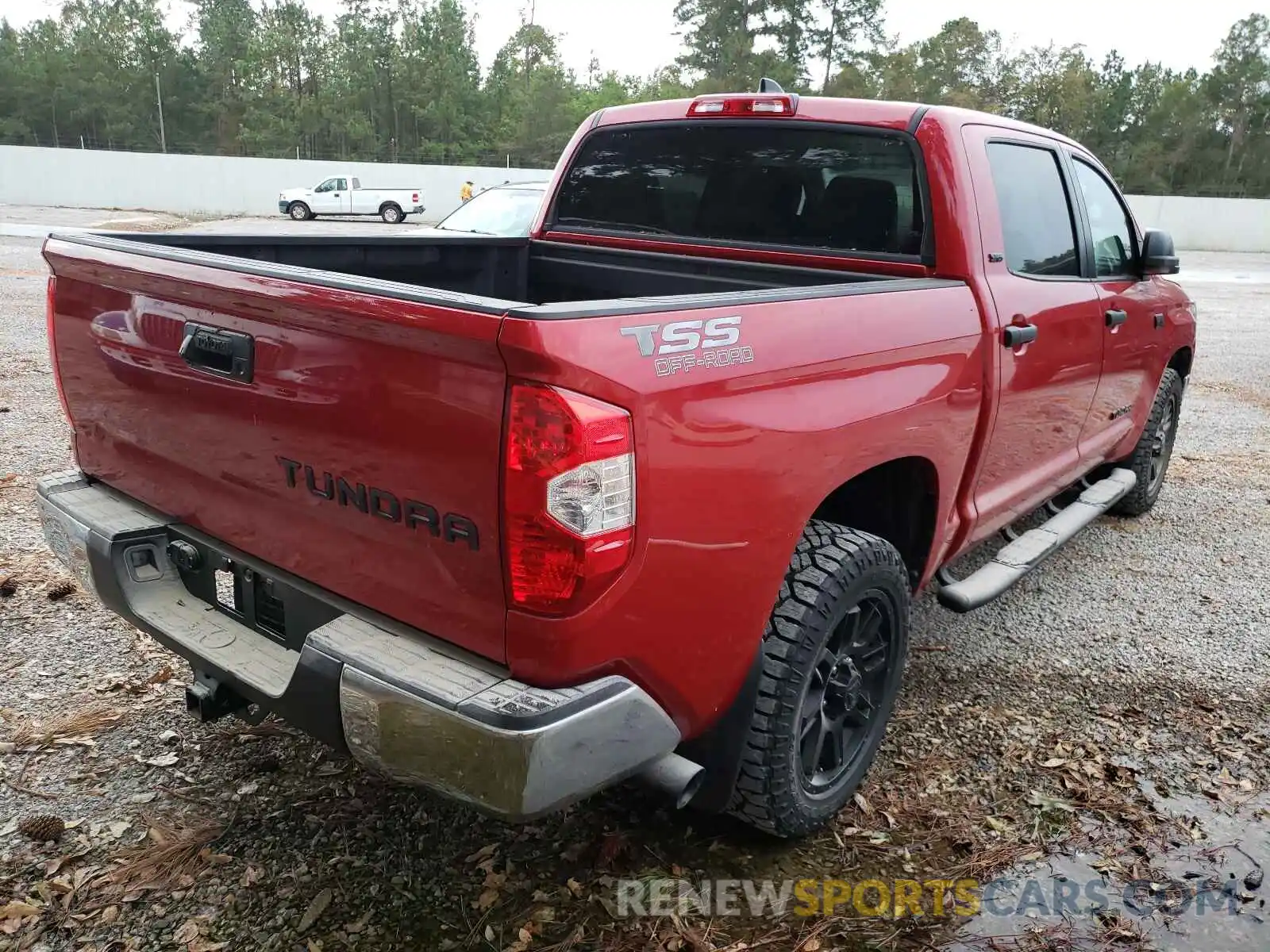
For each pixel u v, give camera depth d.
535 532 1.75
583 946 2.31
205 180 36.09
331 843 2.62
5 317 10.74
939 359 2.78
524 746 1.75
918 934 2.41
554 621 1.79
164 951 2.23
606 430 1.74
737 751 2.38
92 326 2.63
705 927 2.39
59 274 2.72
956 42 71.88
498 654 1.89
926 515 2.99
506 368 1.71
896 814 2.88
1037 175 3.63
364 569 2.08
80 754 2.96
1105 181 4.29
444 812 2.76
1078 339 3.77
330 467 2.06
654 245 3.80
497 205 9.99
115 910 2.35
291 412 2.10
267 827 2.67
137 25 79.88
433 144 72.00
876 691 2.89
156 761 2.94
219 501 2.40
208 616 2.50
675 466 1.90
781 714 2.39
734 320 2.04
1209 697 3.62
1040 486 3.91
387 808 2.77
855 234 3.29
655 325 1.85
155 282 2.32
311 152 76.12
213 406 2.29
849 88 68.81
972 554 4.89
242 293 2.07
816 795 2.67
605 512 1.76
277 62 74.62
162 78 80.50
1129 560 5.02
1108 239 4.29
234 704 2.48
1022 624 4.22
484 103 77.06
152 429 2.53
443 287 3.98
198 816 2.70
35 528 4.62
